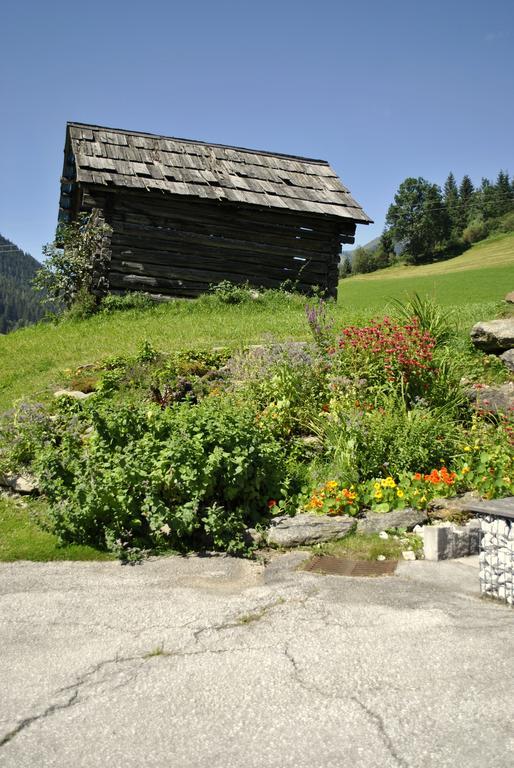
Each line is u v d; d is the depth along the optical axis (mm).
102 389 8961
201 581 5164
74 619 4430
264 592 4879
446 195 175125
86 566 5520
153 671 3717
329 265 19609
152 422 6582
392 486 6465
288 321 14320
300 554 5703
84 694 3488
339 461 6988
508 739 3018
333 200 19844
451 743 3004
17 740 3100
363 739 3051
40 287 18016
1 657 3914
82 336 13883
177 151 20062
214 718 3248
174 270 18219
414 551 5727
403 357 8445
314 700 3385
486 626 4211
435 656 3803
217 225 18672
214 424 6328
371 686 3500
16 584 5074
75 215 22391
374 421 7293
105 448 6406
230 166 20141
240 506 6293
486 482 6734
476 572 5332
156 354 10562
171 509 5996
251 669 3717
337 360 8805
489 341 9828
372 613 4445
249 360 9680
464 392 8766
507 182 169125
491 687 3449
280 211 18641
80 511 5828
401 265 125750
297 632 4172
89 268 17438
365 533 5988
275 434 7871
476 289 41469
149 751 3004
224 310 16953
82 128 19594
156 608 4602
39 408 8398
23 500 6895
